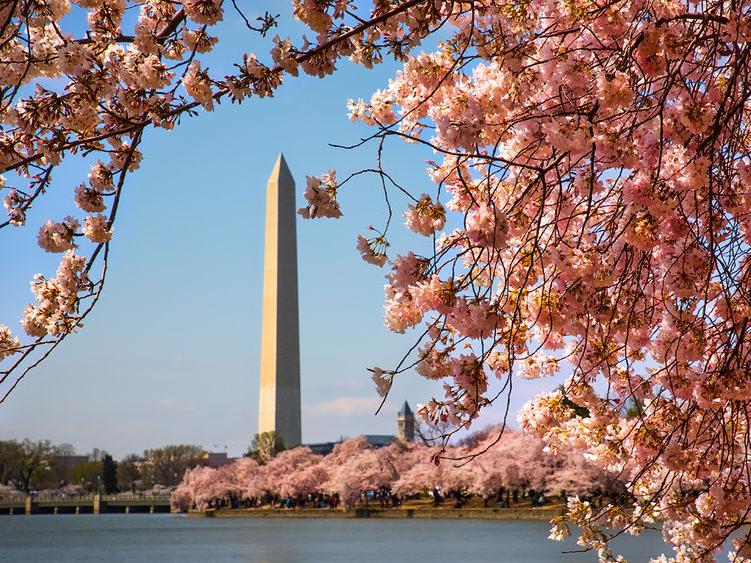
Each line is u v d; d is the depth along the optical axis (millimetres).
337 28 5395
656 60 5422
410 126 6891
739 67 5438
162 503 167250
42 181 5793
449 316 5508
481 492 85938
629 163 5457
